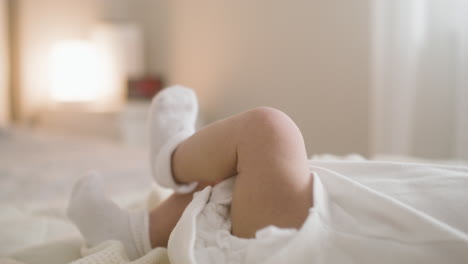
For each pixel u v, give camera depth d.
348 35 2.27
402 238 0.47
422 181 0.54
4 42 3.39
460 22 1.92
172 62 3.45
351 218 0.50
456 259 0.44
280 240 0.48
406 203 0.52
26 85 3.51
